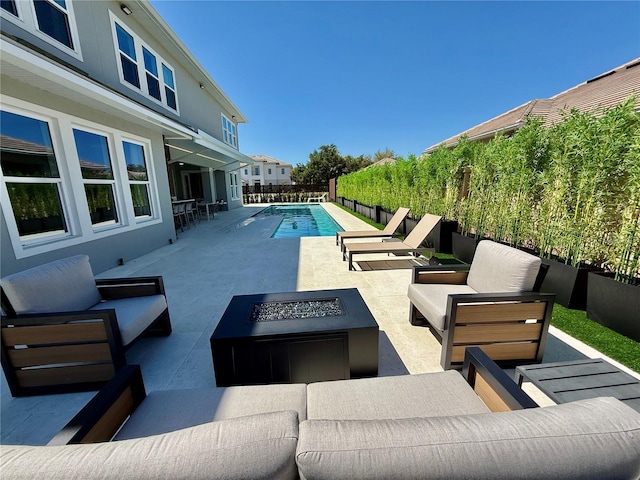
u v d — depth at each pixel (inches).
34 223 152.4
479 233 201.6
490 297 80.0
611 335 101.0
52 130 161.0
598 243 119.0
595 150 117.6
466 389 55.5
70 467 22.8
